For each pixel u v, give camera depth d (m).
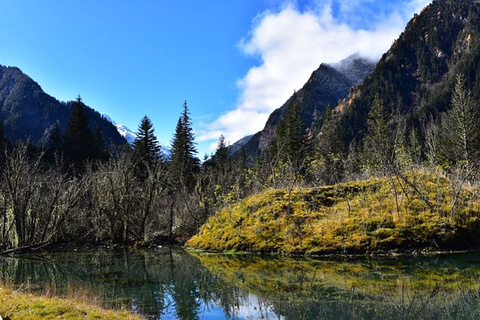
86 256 22.53
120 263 19.59
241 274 15.27
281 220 20.72
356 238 17.33
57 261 20.58
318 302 10.65
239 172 36.09
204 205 30.94
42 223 27.25
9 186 23.78
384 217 18.00
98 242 29.45
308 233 18.95
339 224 18.58
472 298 10.06
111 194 30.00
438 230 16.50
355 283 12.36
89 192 31.61
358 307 9.93
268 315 9.88
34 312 8.38
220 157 53.53
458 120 39.59
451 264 13.94
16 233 24.56
